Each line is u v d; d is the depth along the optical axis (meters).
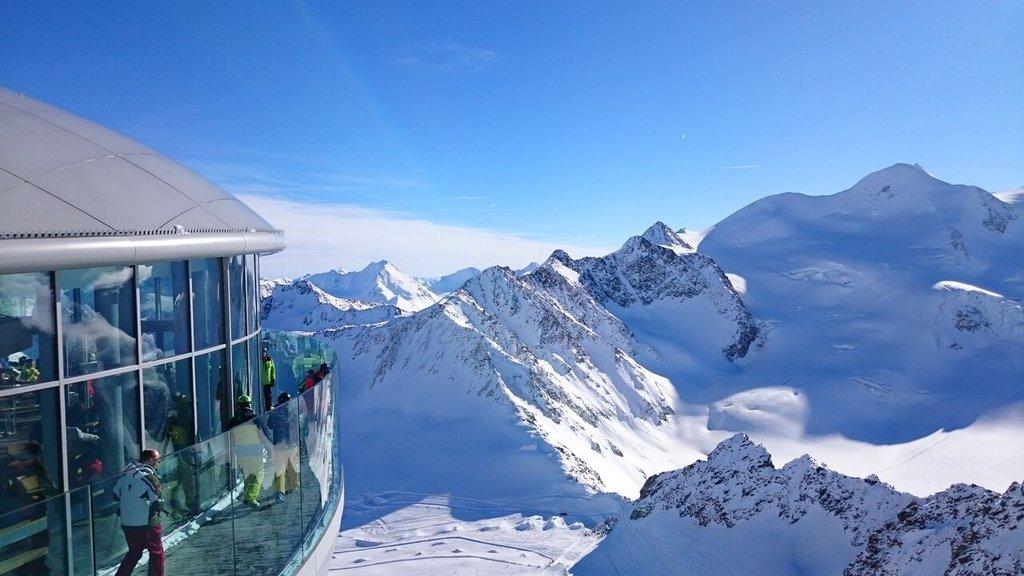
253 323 13.33
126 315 9.24
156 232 9.50
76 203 8.80
